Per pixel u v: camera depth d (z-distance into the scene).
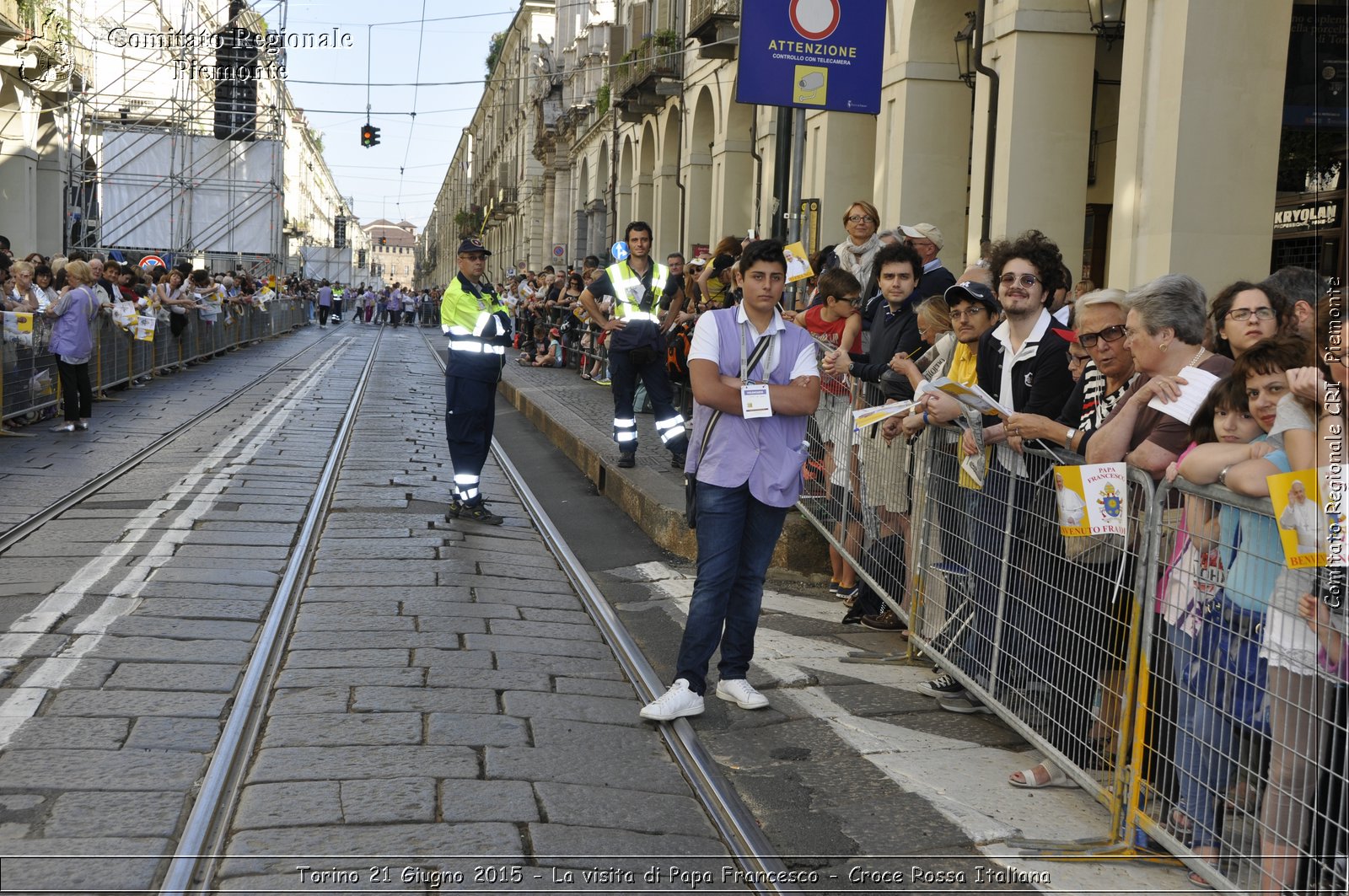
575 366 21.62
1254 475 3.32
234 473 9.79
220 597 6.14
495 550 7.66
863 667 5.68
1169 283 4.13
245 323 28.88
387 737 4.42
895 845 3.82
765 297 4.84
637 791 4.16
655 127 27.47
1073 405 4.79
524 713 4.79
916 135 14.05
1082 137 11.49
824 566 7.54
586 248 38.47
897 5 14.27
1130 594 3.92
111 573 6.48
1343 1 8.23
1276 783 3.27
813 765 4.47
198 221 33.34
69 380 11.95
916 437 5.77
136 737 4.32
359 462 10.77
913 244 7.18
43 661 5.05
